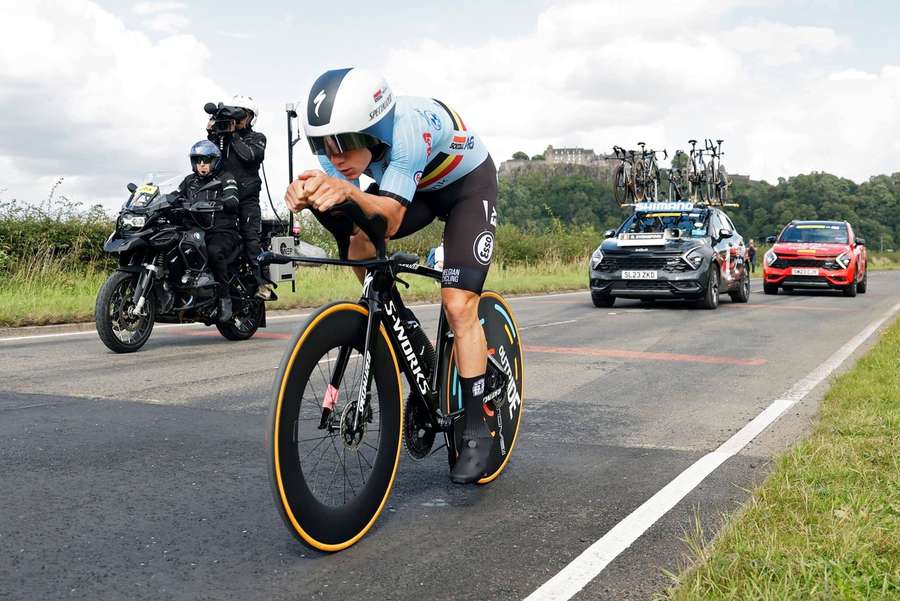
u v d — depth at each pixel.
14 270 13.19
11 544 3.02
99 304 7.70
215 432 4.80
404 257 3.12
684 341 9.62
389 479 3.22
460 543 3.09
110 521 3.28
